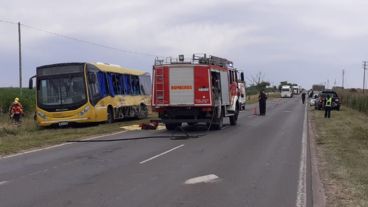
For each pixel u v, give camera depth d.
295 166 13.13
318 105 49.72
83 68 26.61
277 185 10.53
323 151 16.30
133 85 34.50
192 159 14.38
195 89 23.78
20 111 27.53
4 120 32.03
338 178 11.26
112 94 30.08
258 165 13.27
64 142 19.52
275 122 31.14
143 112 36.28
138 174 11.84
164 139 20.31
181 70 23.84
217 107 24.38
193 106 23.80
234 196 9.42
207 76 23.72
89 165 13.33
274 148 17.16
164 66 23.95
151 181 10.91
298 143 18.75
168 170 12.41
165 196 9.39
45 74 26.72
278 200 9.12
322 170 12.46
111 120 29.86
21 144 18.44
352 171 12.13
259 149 16.84
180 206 8.59
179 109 24.06
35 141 19.59
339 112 44.22
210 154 15.51
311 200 9.15
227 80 26.70
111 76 30.27
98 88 27.81
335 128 25.56
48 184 10.63
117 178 11.31
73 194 9.58
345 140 19.45
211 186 10.38
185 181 10.91
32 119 32.12
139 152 16.09
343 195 9.48
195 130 24.86
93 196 9.40
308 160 14.23
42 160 14.42
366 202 8.84
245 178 11.34
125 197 9.30
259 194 9.62
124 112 32.22
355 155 15.12
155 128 25.53
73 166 13.17
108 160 14.28
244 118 35.81
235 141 19.42
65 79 26.58
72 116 26.34
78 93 26.48
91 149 17.05
